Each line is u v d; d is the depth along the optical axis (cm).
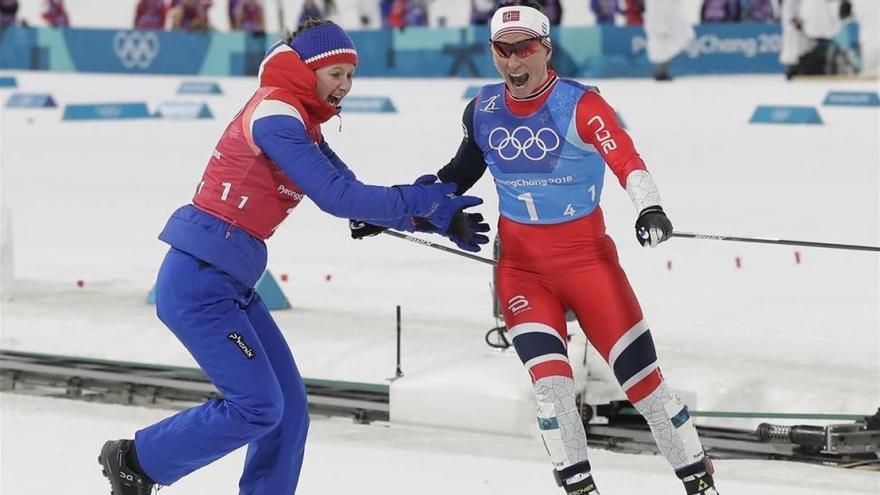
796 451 1980
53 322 2783
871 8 9331
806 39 9112
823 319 2775
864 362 2373
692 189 4959
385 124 7300
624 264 3447
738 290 3105
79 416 2208
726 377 2236
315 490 1780
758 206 4528
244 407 1454
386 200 1441
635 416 2073
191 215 1483
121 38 10425
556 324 1570
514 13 1507
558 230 1566
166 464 1479
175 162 6022
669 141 6462
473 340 2559
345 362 2464
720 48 9525
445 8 10562
